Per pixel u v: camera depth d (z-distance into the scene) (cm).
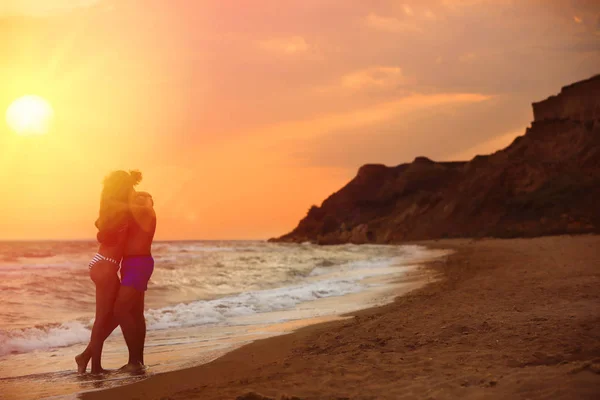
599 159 6538
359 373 455
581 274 1099
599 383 359
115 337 811
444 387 391
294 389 415
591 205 5750
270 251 4653
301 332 746
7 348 706
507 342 523
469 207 7362
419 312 786
